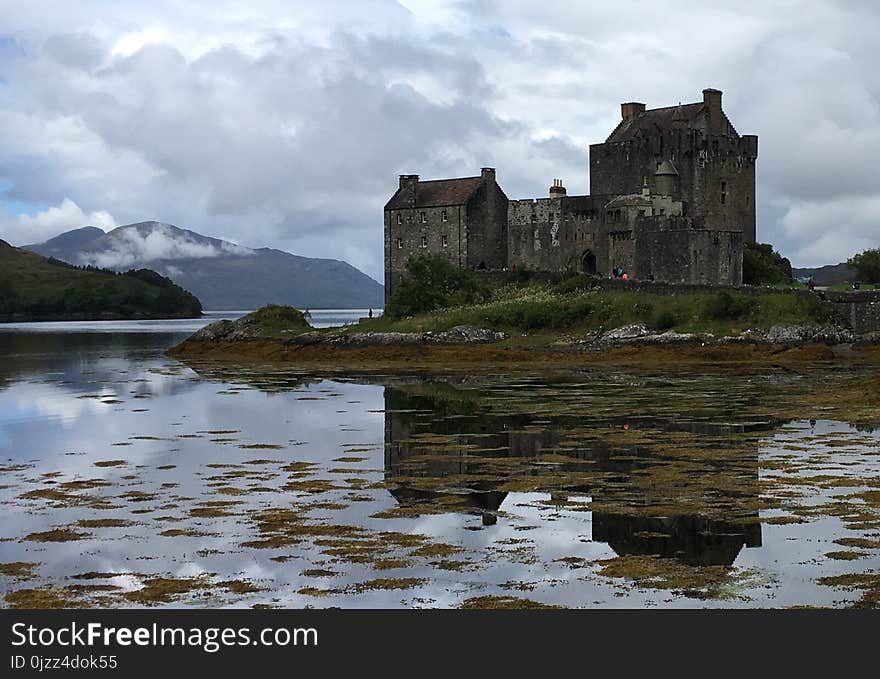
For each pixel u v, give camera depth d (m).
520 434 58.69
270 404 76.88
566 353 115.44
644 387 84.12
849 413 64.56
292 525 37.72
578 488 43.47
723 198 146.00
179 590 30.50
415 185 157.75
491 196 154.75
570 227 147.12
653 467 47.59
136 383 97.19
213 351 138.38
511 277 146.50
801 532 35.66
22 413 72.44
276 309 146.75
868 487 42.47
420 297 139.00
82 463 51.31
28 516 39.66
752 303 116.62
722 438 55.50
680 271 129.50
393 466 49.50
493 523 37.72
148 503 41.78
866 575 30.89
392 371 108.94
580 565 32.38
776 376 92.19
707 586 30.20
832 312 114.75
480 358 118.25
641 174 143.12
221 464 50.66
